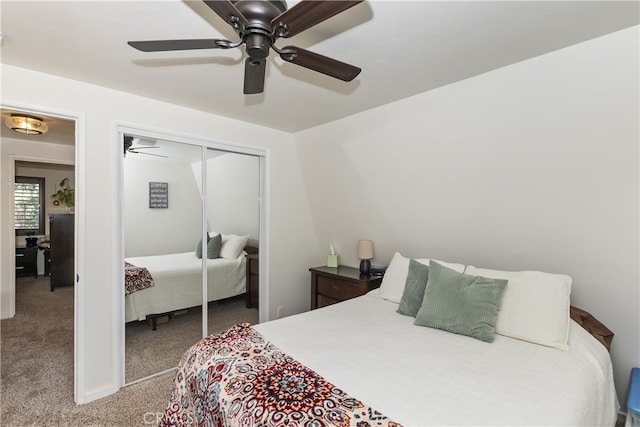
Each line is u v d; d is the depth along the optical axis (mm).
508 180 2168
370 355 1620
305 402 1181
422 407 1184
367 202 3209
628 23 1409
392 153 2705
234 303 3266
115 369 2363
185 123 2707
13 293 4012
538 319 1797
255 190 3354
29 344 3203
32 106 2012
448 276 2082
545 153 1931
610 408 1571
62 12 1385
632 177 1695
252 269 3398
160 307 2740
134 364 2596
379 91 2225
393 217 3086
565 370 1470
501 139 2061
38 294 5023
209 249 3037
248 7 1141
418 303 2209
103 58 1838
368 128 2727
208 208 2998
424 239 2963
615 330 1990
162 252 2734
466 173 2352
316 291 3498
